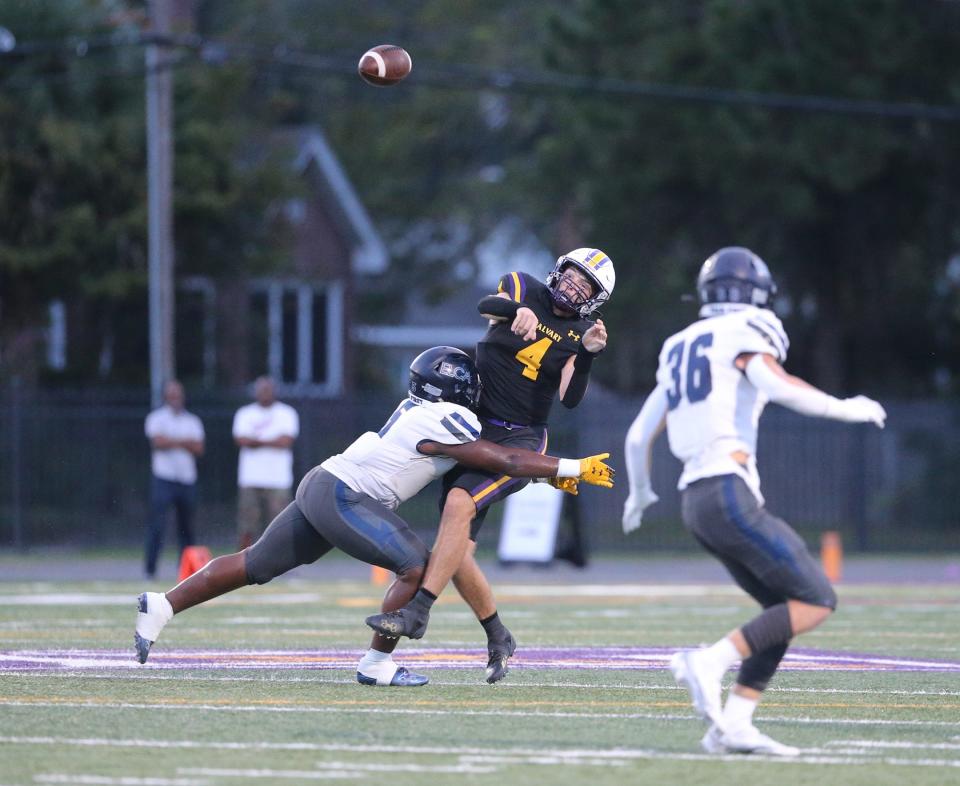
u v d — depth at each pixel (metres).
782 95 98.12
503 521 77.62
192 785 20.23
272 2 160.88
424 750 23.00
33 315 98.56
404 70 32.22
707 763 22.28
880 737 24.83
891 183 105.69
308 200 122.44
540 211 157.75
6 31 93.25
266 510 62.97
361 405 83.81
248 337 116.25
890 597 60.56
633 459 25.83
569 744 23.72
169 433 64.31
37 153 95.12
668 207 109.69
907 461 104.31
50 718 25.39
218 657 35.28
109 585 62.00
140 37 82.19
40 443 85.88
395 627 28.47
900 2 100.19
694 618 49.41
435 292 171.12
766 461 94.12
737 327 23.75
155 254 83.31
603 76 105.94
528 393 30.83
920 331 121.75
